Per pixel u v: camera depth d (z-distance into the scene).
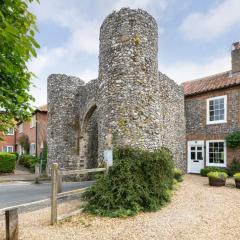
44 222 6.28
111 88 10.80
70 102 17.30
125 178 7.55
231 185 11.63
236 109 15.23
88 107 16.05
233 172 14.64
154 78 11.17
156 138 10.66
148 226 6.06
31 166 21.59
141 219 6.59
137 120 10.31
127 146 8.91
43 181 15.43
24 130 29.28
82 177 16.52
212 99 16.50
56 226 5.98
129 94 10.47
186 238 5.36
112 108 10.66
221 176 11.46
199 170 16.84
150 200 7.46
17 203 8.55
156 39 11.71
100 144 11.28
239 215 7.07
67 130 17.05
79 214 6.87
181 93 17.41
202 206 7.94
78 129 17.16
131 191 7.29
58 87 17.39
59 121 17.14
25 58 3.14
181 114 17.22
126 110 10.38
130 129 10.21
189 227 6.02
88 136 17.12
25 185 13.48
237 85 15.22
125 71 10.61
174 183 10.85
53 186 6.17
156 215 6.96
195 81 19.25
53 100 17.56
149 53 11.07
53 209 6.13
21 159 25.62
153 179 7.99
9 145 31.73
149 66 10.97
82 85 17.67
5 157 19.55
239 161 14.85
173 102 16.20
